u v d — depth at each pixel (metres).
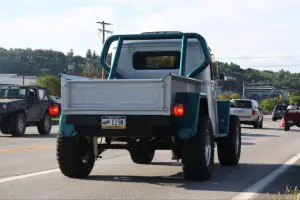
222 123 11.78
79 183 9.27
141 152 9.83
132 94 8.63
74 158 9.49
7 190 8.45
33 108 22.67
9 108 21.27
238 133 12.84
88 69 80.12
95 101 8.85
